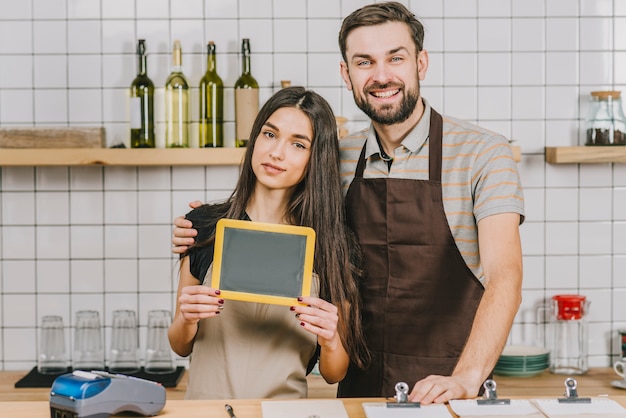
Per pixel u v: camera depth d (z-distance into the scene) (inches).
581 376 119.1
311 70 122.7
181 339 80.5
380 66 79.1
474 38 123.0
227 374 79.4
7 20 122.3
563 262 124.7
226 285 73.0
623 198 124.3
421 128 83.6
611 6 123.5
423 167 84.0
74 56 122.7
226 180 123.4
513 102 123.6
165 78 122.4
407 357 85.4
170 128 117.6
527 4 123.1
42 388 113.4
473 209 82.1
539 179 124.2
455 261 83.9
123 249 123.6
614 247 124.9
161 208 123.6
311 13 122.4
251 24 122.3
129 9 122.2
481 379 70.3
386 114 80.4
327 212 81.0
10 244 123.6
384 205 85.0
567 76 123.6
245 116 117.3
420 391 67.9
